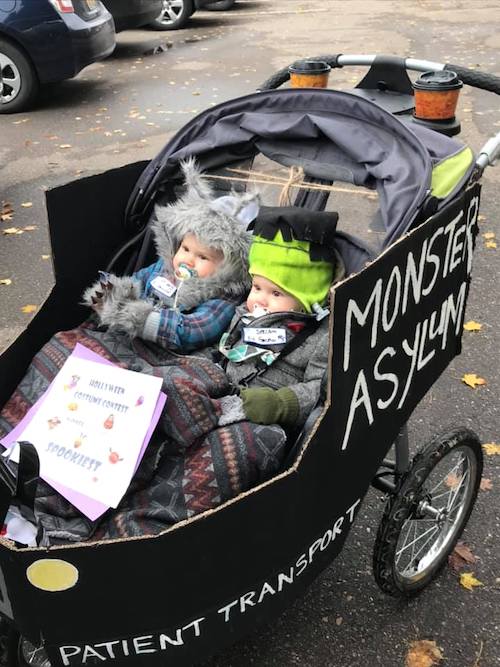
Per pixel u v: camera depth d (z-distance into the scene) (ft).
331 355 4.89
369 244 7.09
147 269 8.55
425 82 8.44
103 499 5.52
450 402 10.59
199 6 38.11
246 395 6.16
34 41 22.93
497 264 14.21
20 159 19.92
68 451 5.86
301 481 5.04
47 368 6.86
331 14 41.86
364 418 5.68
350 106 7.59
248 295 7.94
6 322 12.67
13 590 4.61
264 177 8.32
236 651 7.16
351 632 7.33
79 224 7.99
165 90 26.61
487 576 7.90
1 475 4.88
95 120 23.22
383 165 7.06
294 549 5.37
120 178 8.44
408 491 6.85
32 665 6.09
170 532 4.47
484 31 34.91
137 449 5.70
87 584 4.55
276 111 8.11
